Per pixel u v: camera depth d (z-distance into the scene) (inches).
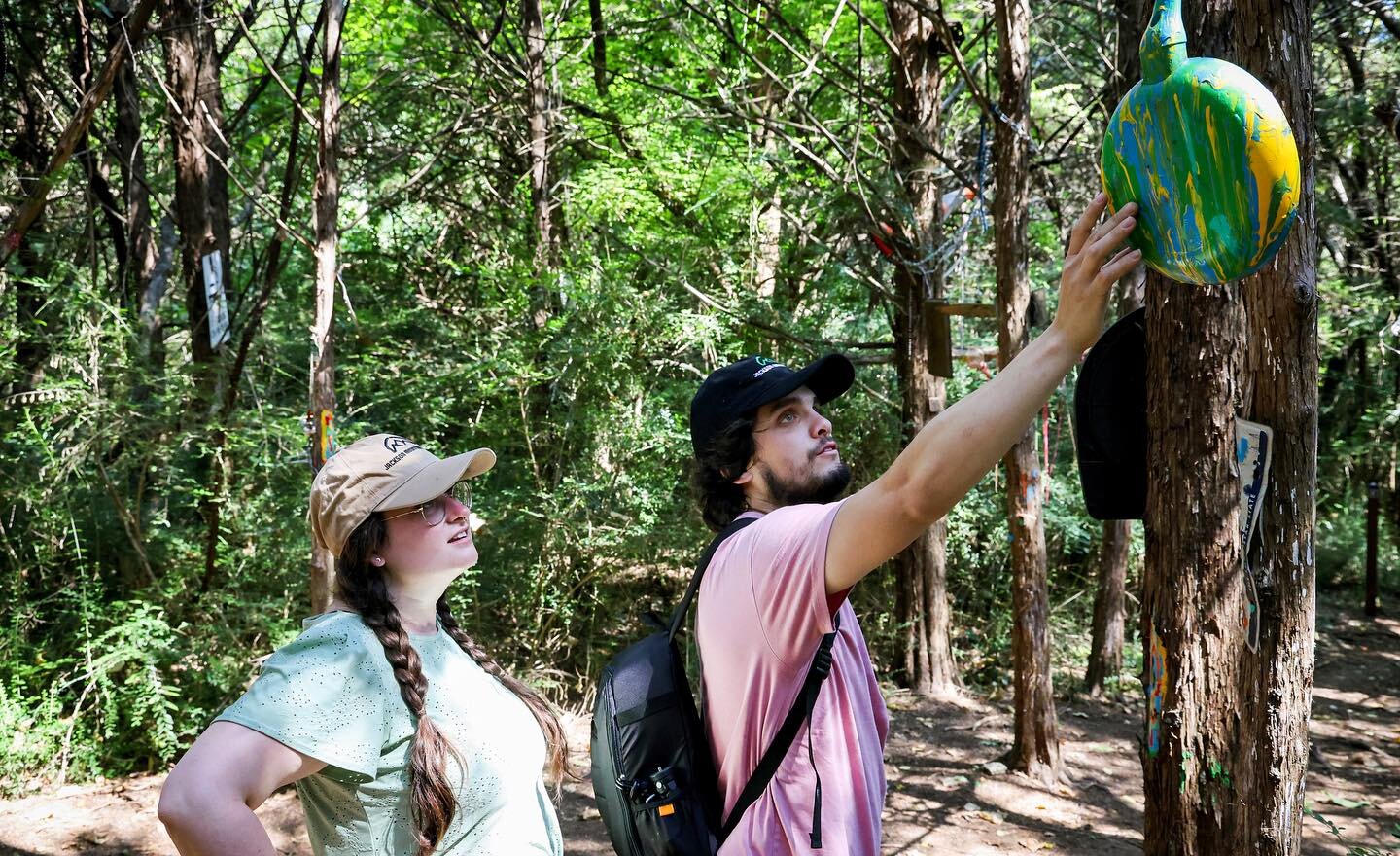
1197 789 97.5
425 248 369.7
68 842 181.8
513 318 288.5
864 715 62.4
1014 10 202.5
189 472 245.9
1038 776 221.3
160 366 241.0
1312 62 87.9
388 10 351.3
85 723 220.1
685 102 323.6
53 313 254.4
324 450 176.7
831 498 68.2
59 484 228.4
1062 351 47.5
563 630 266.5
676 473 274.8
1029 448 220.7
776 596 54.7
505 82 324.2
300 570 235.3
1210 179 44.9
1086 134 382.6
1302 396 88.8
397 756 61.3
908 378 282.5
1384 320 390.0
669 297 285.3
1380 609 398.0
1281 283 87.5
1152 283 98.0
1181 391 96.3
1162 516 98.5
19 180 254.8
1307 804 210.1
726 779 61.2
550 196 321.7
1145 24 150.4
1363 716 274.1
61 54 296.2
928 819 200.8
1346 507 460.1
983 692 288.8
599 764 64.2
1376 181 426.6
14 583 227.6
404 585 67.7
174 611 229.3
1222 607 96.8
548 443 271.9
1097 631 290.8
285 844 180.4
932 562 285.7
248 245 317.4
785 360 293.9
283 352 283.3
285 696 58.6
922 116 277.0
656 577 284.4
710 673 60.2
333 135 180.7
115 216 289.3
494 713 66.6
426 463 67.4
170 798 54.1
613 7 369.1
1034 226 410.6
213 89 259.0
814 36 339.6
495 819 64.6
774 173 302.2
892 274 287.7
